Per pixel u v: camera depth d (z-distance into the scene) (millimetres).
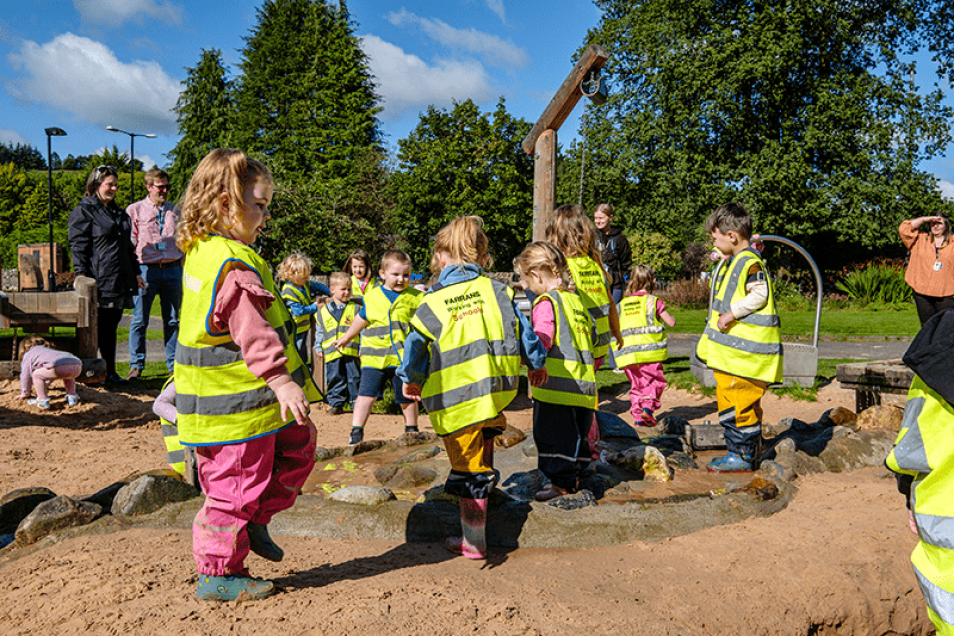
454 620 2500
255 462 2602
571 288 4203
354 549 3393
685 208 30875
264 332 2510
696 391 8727
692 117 30531
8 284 18062
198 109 56500
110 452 5652
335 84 46344
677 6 31734
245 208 2699
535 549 3447
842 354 12688
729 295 4727
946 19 30531
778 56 28391
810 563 3271
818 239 33969
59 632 2402
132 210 8539
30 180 73750
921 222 8383
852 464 5008
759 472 4652
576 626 2529
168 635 2355
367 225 31469
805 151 29750
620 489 4262
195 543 2629
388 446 5605
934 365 2076
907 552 3438
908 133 29719
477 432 3291
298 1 49719
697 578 3082
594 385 3977
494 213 39875
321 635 2365
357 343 7883
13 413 6703
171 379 4336
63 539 3473
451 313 3322
